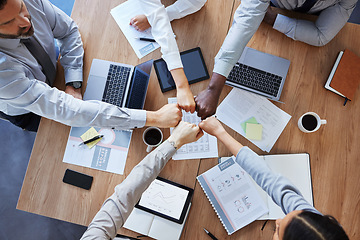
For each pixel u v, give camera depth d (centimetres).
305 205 92
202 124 123
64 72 135
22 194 125
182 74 127
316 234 68
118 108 119
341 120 132
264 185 105
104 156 128
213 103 125
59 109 115
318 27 132
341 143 130
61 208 125
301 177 126
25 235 195
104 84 132
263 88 132
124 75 131
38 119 155
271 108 132
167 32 128
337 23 130
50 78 134
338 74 133
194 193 126
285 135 131
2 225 195
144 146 129
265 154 129
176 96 133
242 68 132
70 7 217
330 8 131
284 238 74
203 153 128
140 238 122
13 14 93
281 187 100
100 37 138
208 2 141
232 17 140
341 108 133
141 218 122
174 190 124
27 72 119
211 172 126
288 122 132
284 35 138
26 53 120
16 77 108
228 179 125
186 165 127
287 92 134
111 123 120
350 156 130
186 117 131
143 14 138
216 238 122
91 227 98
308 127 128
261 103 132
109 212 100
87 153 128
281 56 136
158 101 133
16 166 203
